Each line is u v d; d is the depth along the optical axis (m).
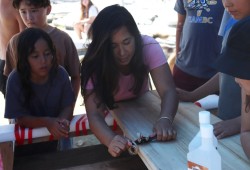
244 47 1.22
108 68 1.81
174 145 1.55
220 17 2.91
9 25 3.00
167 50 5.76
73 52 2.70
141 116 1.92
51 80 2.21
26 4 2.48
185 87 3.14
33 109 2.24
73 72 2.71
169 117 1.72
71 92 2.31
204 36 2.96
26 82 2.14
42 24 2.57
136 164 1.95
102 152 2.09
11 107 2.14
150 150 1.51
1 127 2.13
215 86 2.13
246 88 1.28
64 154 2.10
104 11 1.72
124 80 1.98
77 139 3.53
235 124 1.64
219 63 1.27
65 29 8.32
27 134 2.05
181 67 3.16
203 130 1.10
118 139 1.62
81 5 7.45
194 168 1.13
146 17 7.64
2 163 1.93
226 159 1.41
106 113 2.08
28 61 2.10
